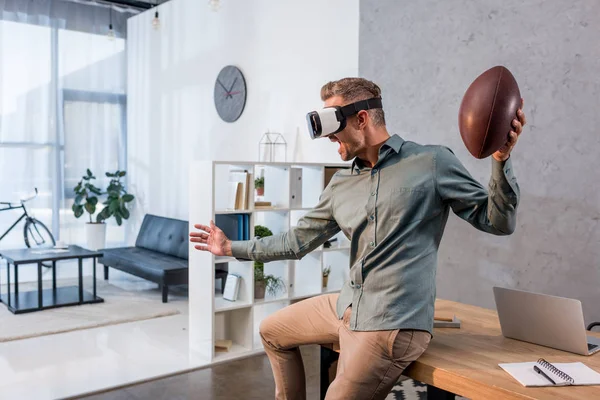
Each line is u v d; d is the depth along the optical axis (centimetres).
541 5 352
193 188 416
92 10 782
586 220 335
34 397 333
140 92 788
